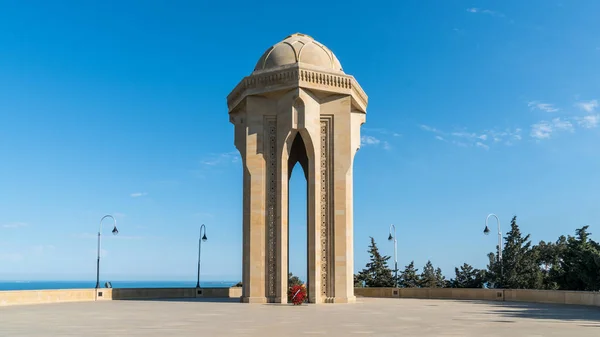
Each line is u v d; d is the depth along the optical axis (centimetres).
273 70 3591
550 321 2247
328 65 3731
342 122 3653
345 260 3525
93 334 1727
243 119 3856
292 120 3541
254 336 1658
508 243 6134
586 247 4453
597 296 3375
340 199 3578
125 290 4238
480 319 2338
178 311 2784
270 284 3531
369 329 1878
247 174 3641
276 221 3566
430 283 7044
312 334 1714
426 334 1730
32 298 3525
